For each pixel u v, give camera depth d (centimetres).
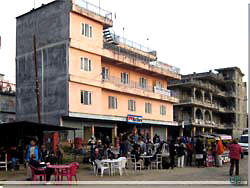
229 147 1767
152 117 4300
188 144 2492
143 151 2403
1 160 2206
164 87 4769
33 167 1490
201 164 2358
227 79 7038
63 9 3148
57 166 1481
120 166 1803
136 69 4091
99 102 3344
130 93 3838
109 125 3619
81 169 2133
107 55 3475
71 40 3070
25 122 2078
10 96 3881
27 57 3419
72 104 3047
